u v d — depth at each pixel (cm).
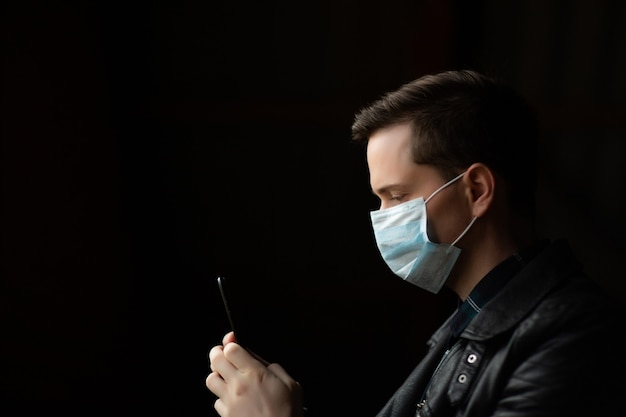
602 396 177
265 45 530
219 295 553
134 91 525
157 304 547
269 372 197
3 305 499
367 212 544
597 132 525
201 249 550
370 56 525
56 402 515
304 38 528
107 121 512
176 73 529
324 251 549
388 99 209
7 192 495
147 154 536
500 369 186
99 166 511
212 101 530
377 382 552
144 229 541
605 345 180
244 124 536
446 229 203
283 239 550
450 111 201
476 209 201
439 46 512
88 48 500
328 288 548
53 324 510
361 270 548
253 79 532
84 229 512
